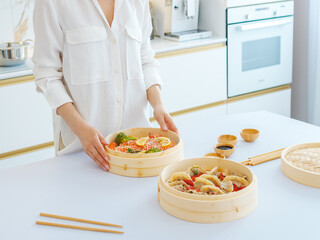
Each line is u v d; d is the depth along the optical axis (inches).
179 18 129.6
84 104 68.7
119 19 67.9
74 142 65.8
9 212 50.4
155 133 66.5
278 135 68.1
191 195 47.1
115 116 71.5
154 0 130.8
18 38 121.6
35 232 46.5
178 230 45.6
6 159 106.5
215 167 55.1
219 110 134.0
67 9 64.5
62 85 66.5
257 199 50.1
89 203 51.6
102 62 68.2
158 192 51.1
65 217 48.5
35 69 66.6
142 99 73.3
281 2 132.7
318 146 60.8
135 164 57.1
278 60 138.6
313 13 133.2
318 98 137.5
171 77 122.0
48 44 64.5
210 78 128.6
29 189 55.4
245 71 133.7
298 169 53.9
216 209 46.4
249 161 59.6
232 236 44.2
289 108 146.4
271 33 134.0
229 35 127.1
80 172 59.6
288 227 45.3
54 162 63.1
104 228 46.5
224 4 124.7
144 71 74.7
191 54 123.1
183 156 61.3
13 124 106.0
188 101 127.0
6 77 102.6
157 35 133.5
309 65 138.4
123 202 51.6
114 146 62.6
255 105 139.6
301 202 49.9
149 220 47.7
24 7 120.5
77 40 65.6
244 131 69.1
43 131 110.7
